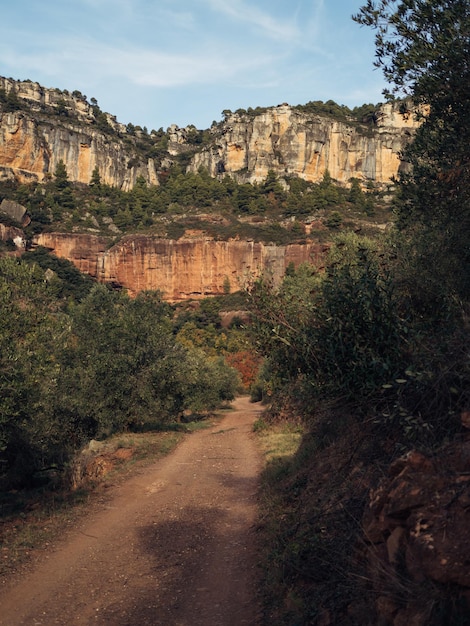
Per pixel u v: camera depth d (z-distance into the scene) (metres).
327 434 11.88
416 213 8.41
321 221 147.62
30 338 13.68
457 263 7.55
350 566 5.46
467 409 5.11
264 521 9.91
